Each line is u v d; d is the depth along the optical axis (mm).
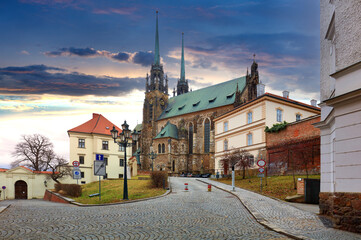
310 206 18797
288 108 48906
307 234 10258
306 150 35531
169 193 29453
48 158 70625
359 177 10766
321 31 17391
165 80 114125
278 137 41906
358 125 10953
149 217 14078
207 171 84125
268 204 19078
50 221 12781
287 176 36312
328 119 15211
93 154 62219
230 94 83000
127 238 9680
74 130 61594
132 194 28906
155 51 115062
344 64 12156
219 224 12328
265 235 10367
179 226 11781
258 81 84250
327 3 16953
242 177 47188
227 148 57312
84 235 10047
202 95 95812
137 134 27031
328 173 15414
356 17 11750
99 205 21469
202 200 22250
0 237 9570
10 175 55188
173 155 90312
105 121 67250
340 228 11219
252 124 49125
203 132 86938
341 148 11633
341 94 11484
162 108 108625
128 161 66750
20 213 15562
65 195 36344
